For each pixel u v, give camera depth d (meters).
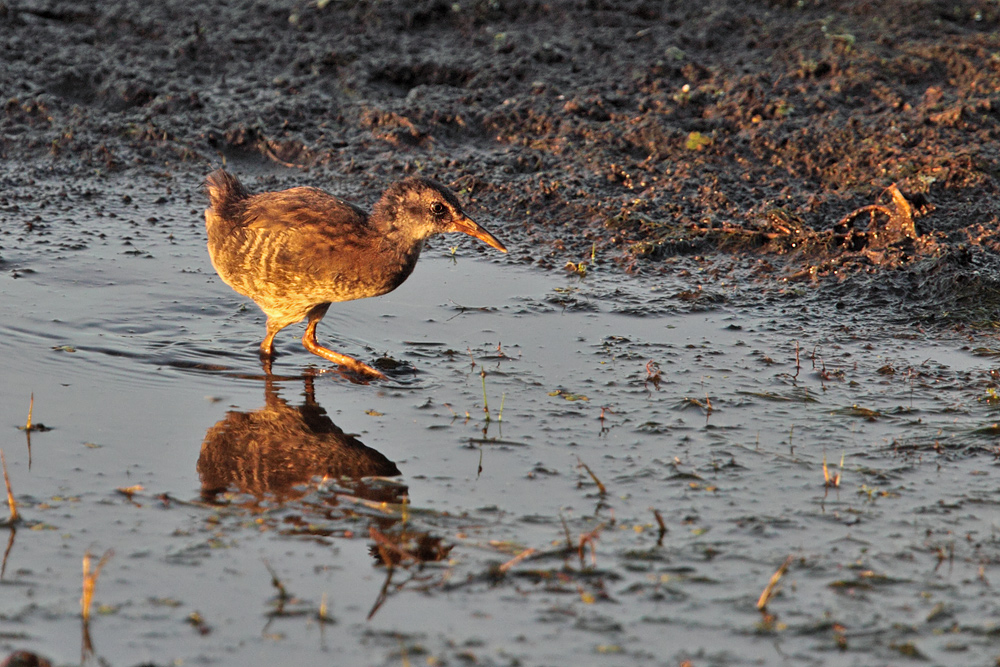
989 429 9.51
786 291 13.02
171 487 8.67
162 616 7.02
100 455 9.12
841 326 12.16
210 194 11.30
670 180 15.82
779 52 19.20
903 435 9.52
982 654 6.57
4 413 9.76
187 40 20.02
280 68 19.58
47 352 11.03
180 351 11.29
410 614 7.07
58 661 6.59
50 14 21.06
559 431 9.66
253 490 8.67
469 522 8.16
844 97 17.61
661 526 7.98
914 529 7.98
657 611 7.08
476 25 20.70
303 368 11.04
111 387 10.41
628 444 9.41
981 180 15.09
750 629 6.87
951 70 18.38
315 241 10.71
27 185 16.09
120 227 14.84
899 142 16.14
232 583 7.39
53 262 13.41
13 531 7.96
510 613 7.08
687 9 20.88
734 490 8.59
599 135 17.02
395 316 12.45
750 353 11.41
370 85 18.92
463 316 12.44
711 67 18.81
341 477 8.88
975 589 7.23
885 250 13.59
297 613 7.06
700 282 13.42
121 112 18.33
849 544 7.80
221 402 10.22
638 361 11.20
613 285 13.36
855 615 6.98
